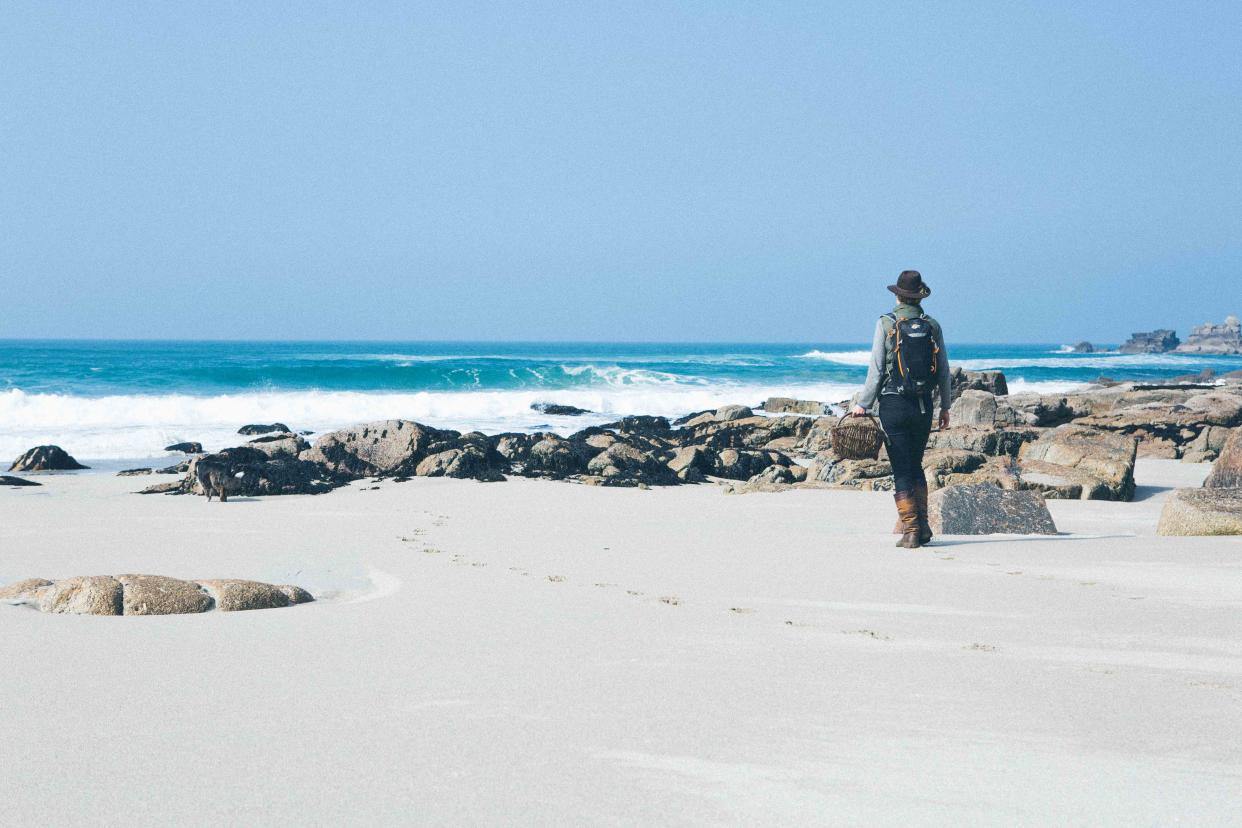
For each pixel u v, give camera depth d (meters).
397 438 16.39
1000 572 6.59
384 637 4.84
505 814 2.67
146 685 3.95
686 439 22.42
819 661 4.37
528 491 14.12
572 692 3.86
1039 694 3.84
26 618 5.30
